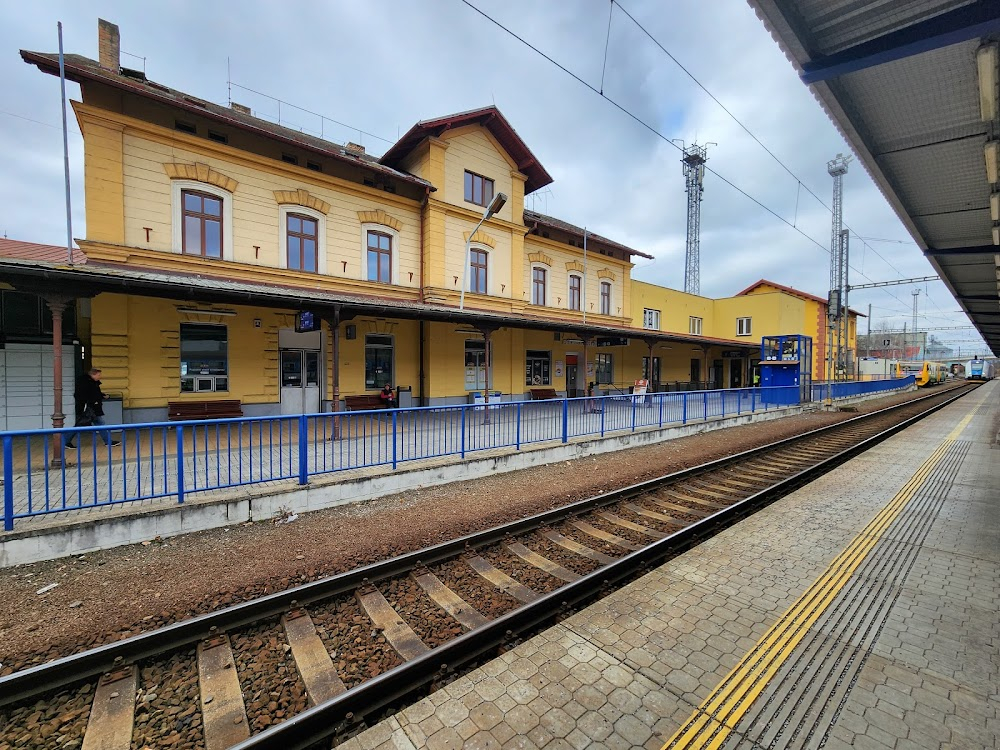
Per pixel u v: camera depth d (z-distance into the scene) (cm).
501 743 244
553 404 1043
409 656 344
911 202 724
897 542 520
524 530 592
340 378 1496
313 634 371
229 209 1280
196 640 360
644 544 561
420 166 1716
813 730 248
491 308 1852
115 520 528
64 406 1047
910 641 330
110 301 1093
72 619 393
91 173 1081
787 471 915
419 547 539
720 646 326
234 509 600
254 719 287
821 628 348
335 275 1477
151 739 273
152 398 1159
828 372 2197
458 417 879
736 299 3456
